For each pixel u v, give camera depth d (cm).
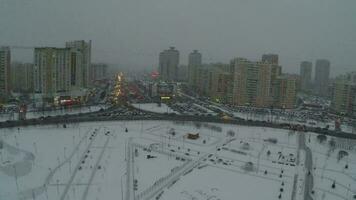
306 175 14162
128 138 19162
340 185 13250
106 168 13838
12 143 16850
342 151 17250
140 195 11356
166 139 19362
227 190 12150
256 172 14225
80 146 17000
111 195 11294
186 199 11206
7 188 11500
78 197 11038
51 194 11200
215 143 18938
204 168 14488
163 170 13950
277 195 11931
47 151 15850
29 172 13050
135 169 13888
